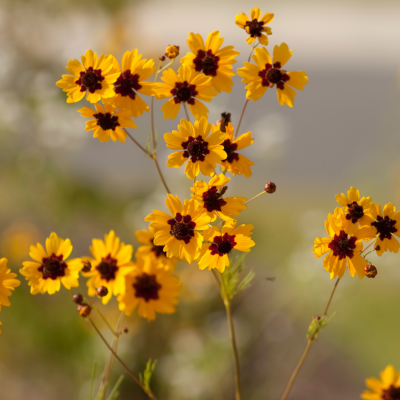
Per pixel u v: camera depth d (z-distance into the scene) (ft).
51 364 6.07
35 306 6.32
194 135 4.01
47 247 4.07
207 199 4.00
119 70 4.07
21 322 6.11
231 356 6.10
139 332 6.13
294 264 7.03
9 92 7.27
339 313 7.34
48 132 7.13
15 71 7.39
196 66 4.11
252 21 4.10
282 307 7.02
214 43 4.10
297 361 6.53
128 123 4.09
